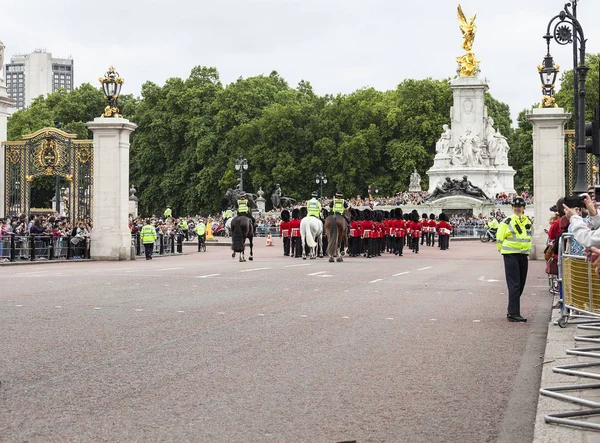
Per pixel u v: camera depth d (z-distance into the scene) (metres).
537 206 45.31
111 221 46.84
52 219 48.09
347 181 126.81
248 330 16.30
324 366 12.73
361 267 38.03
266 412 9.88
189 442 8.61
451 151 115.31
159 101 136.12
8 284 26.33
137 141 137.50
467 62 115.75
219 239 88.50
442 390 11.17
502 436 8.98
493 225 84.94
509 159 146.88
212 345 14.47
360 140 124.44
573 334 15.70
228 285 26.55
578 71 28.44
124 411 9.86
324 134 128.00
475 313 19.78
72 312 18.75
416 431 9.14
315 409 10.05
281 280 28.84
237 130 126.88
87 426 9.18
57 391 10.85
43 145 49.66
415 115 134.75
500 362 13.30
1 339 14.88
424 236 80.75
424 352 14.12
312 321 17.75
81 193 50.03
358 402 10.44
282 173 123.50
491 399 10.69
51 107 149.38
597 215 10.37
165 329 16.27
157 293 23.50
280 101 141.38
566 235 16.62
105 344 14.45
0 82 55.28
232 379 11.69
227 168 127.69
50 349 13.91
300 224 47.06
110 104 47.94
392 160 131.50
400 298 23.00
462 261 45.34
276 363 12.91
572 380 11.29
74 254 46.62
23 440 8.62
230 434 8.92
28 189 50.38
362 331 16.41
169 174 133.25
